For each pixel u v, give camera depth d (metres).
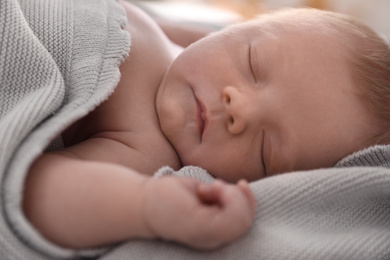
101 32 0.86
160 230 0.58
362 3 1.91
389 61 0.90
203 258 0.61
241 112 0.80
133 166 0.79
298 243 0.65
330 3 1.94
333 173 0.73
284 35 0.88
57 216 0.58
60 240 0.59
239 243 0.63
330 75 0.85
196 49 0.90
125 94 0.86
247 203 0.60
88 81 0.77
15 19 0.74
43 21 0.83
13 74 0.72
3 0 0.73
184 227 0.56
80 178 0.59
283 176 0.73
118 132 0.82
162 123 0.86
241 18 1.76
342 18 0.97
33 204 0.59
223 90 0.83
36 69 0.74
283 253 0.63
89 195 0.58
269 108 0.82
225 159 0.84
